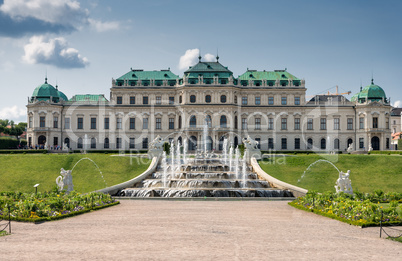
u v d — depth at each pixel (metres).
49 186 79.75
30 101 150.50
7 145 137.25
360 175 85.44
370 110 148.00
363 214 42.03
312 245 31.70
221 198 65.56
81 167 90.00
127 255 28.16
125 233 35.97
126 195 71.50
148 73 156.62
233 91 146.62
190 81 147.00
